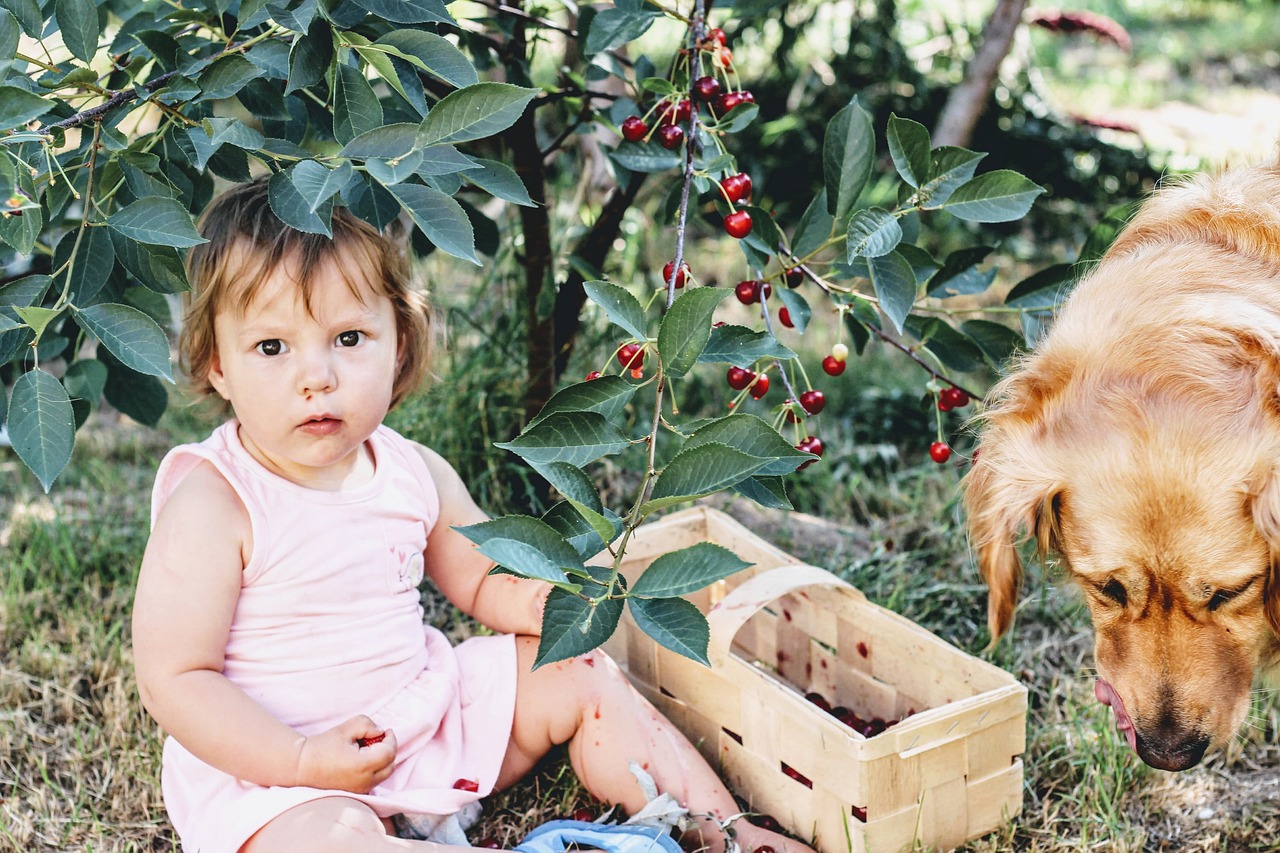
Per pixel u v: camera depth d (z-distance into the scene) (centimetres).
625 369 198
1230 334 210
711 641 227
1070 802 234
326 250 202
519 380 339
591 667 224
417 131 172
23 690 265
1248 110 720
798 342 449
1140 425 206
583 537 178
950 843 214
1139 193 542
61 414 173
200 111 204
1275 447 199
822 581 236
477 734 221
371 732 199
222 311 203
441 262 442
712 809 214
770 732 218
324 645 211
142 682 200
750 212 228
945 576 317
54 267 197
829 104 535
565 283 321
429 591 304
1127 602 215
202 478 209
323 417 202
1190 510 201
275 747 195
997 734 213
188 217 177
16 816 229
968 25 561
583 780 224
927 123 536
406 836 208
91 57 187
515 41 284
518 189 189
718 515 277
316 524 212
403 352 227
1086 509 211
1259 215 230
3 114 163
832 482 361
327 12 183
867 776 198
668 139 231
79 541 326
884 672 245
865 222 200
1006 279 495
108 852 223
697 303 170
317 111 228
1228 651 213
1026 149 548
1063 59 845
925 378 418
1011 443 225
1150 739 213
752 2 269
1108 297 229
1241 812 234
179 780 208
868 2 591
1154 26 929
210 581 202
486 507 326
